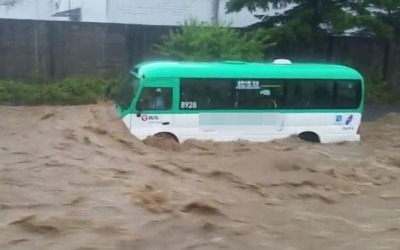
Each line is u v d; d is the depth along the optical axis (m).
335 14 23.81
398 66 29.47
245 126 18.62
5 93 23.58
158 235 9.63
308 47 26.27
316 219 11.00
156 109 17.73
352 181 14.00
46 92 23.97
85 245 9.15
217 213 10.80
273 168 14.87
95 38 26.20
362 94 19.64
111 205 10.84
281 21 25.19
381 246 9.69
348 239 10.01
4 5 30.25
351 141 19.64
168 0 30.03
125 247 9.16
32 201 10.98
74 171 13.20
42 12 30.44
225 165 14.78
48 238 9.38
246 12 30.06
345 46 28.03
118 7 29.80
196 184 12.85
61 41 25.84
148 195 11.48
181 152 16.45
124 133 17.47
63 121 18.91
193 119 18.08
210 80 18.08
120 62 26.61
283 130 19.05
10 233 9.49
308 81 19.09
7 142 15.80
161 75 17.62
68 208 10.65
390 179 14.35
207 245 9.41
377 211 11.67
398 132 21.31
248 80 18.45
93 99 24.34
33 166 13.49
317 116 19.31
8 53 25.27
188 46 22.84
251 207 11.43
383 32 24.75
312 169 14.94
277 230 10.26
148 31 26.62
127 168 13.78
